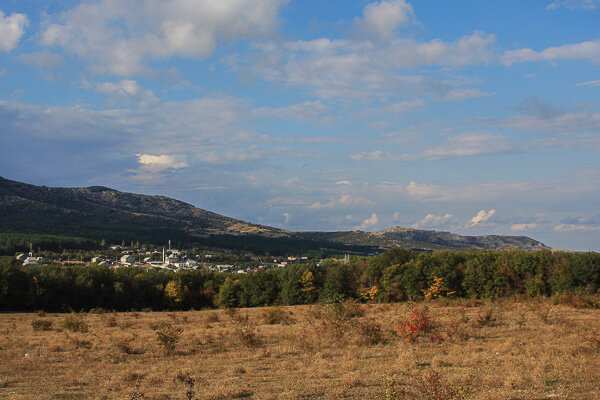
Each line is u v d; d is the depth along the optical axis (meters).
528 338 23.36
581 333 23.05
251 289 87.94
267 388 14.70
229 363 19.94
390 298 76.88
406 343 23.64
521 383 14.01
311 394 13.80
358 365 18.17
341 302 32.72
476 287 71.12
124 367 19.48
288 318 40.75
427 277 74.69
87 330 34.19
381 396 12.50
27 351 24.27
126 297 83.06
